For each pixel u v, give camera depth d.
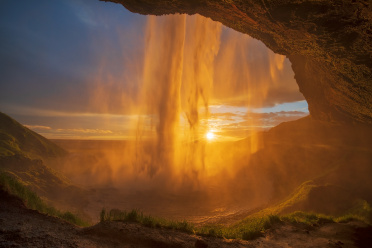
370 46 11.29
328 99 34.66
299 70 35.12
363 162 38.56
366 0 8.30
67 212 8.31
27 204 7.40
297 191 34.12
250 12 11.02
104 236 5.85
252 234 9.38
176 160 100.88
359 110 28.42
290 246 8.55
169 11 12.01
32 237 5.02
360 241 9.63
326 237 9.96
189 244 6.46
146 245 5.87
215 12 11.91
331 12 9.38
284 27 11.66
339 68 15.88
